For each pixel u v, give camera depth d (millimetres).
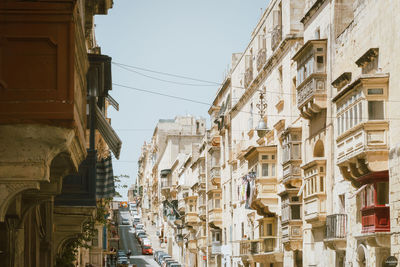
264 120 43906
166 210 114938
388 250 24922
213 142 61031
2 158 11758
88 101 21750
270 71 42375
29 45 11727
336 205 30406
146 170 175500
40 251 21469
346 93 26438
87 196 21234
